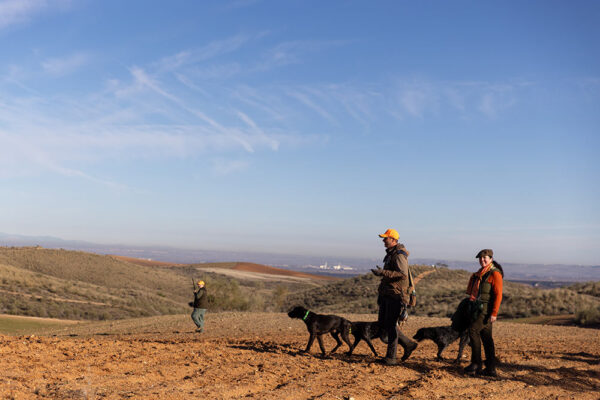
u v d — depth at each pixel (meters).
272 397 5.88
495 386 7.29
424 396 6.48
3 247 83.75
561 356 10.59
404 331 16.64
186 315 25.53
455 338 9.53
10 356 7.07
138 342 9.81
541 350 11.68
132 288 73.12
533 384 7.61
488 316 7.90
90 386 5.67
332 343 12.20
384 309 8.50
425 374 7.90
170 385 6.09
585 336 16.19
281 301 53.28
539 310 33.09
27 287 47.81
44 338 9.34
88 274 76.62
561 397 6.91
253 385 6.39
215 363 7.86
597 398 7.01
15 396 5.08
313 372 7.59
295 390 6.32
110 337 16.34
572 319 27.80
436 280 60.34
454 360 9.50
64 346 8.36
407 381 7.38
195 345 9.91
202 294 17.30
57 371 6.38
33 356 7.23
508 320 30.80
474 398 6.53
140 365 7.24
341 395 6.20
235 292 43.44
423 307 41.56
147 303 53.47
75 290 51.19
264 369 7.54
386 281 8.42
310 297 62.97
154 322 22.62
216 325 20.08
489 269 7.99
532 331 17.67
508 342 13.89
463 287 52.75
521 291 49.41
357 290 60.44
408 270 8.36
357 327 9.27
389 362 8.38
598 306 30.80
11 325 26.45
